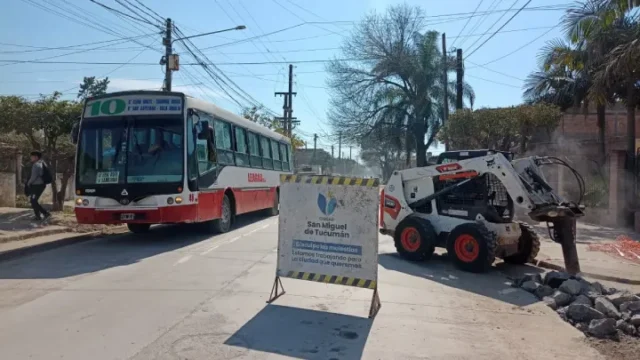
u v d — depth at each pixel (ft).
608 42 56.13
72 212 52.85
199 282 25.26
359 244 21.20
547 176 68.95
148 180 36.06
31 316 19.47
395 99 125.90
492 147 70.59
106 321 18.93
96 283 24.88
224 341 17.20
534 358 16.88
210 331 18.10
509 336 18.98
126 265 29.48
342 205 21.45
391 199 35.47
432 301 23.48
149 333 17.72
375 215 21.03
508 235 31.96
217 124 43.55
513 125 66.13
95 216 36.06
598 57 57.06
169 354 15.92
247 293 23.29
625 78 54.54
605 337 19.24
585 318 20.98
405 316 20.86
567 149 77.36
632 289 27.07
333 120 130.21
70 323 18.67
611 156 54.80
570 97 79.00
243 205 50.14
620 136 88.33
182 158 36.68
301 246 22.03
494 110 68.28
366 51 125.70
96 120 37.40
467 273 30.22
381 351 16.88
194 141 38.01
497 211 33.50
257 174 55.67
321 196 21.75
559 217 29.60
